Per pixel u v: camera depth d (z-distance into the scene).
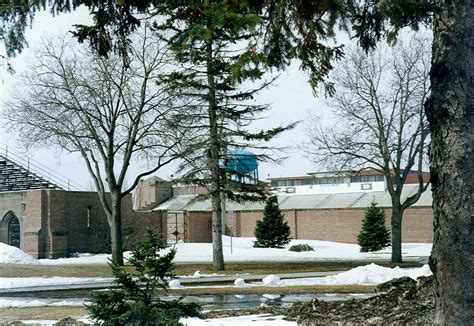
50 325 11.64
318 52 10.06
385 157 36.62
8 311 15.33
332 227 62.06
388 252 51.19
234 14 7.51
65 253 47.91
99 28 10.07
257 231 56.16
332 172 38.06
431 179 6.97
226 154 30.34
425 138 35.91
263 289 21.11
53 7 9.59
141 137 33.00
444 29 6.98
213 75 28.50
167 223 59.66
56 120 33.69
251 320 11.22
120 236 33.72
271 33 9.62
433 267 6.82
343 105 40.28
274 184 74.25
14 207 49.56
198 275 28.38
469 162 6.70
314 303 12.34
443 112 6.88
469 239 6.58
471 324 6.47
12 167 55.69
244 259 42.00
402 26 9.20
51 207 47.59
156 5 9.86
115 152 34.19
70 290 22.92
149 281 9.65
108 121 33.91
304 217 63.78
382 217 53.34
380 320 10.57
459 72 6.86
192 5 7.73
